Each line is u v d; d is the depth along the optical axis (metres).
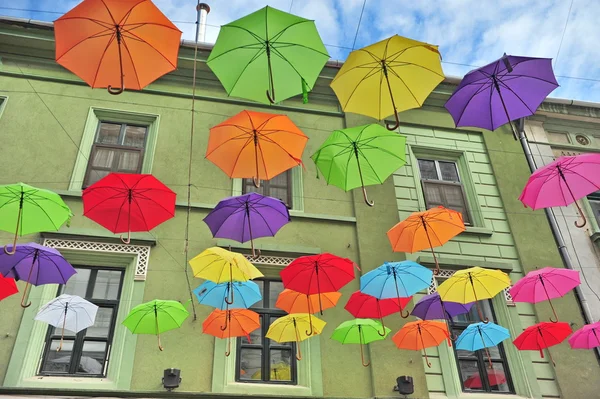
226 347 6.93
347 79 4.54
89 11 3.90
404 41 4.33
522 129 10.72
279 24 4.18
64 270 5.37
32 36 8.99
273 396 6.46
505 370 7.86
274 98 4.35
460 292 5.94
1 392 5.86
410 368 7.30
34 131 8.27
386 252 8.41
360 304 6.38
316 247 8.16
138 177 4.79
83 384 6.26
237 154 4.80
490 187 10.01
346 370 7.14
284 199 8.91
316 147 9.45
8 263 5.06
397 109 4.58
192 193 8.27
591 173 5.00
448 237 5.82
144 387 6.38
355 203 8.85
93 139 8.63
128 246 7.43
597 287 8.86
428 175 10.12
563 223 9.66
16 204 4.91
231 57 4.28
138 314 5.83
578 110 11.41
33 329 6.50
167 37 4.11
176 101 9.30
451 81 10.70
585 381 7.78
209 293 5.96
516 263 8.97
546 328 6.40
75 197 7.68
